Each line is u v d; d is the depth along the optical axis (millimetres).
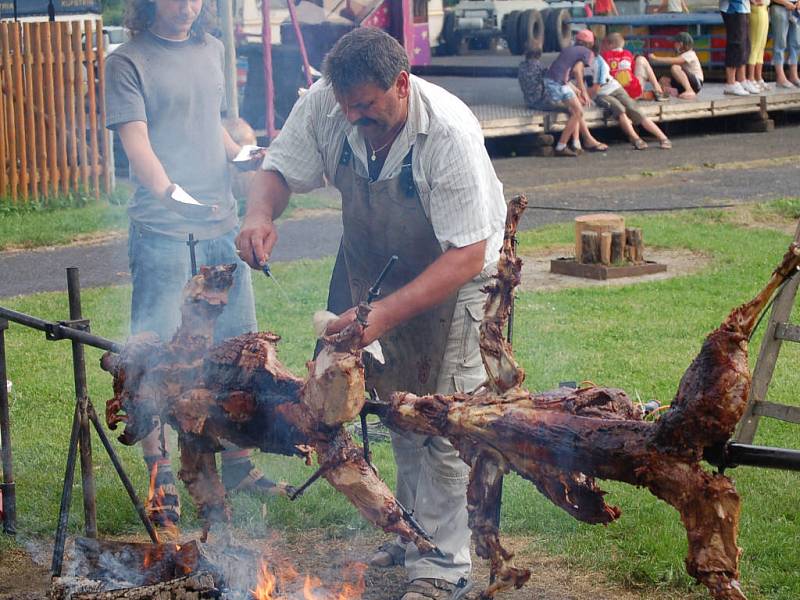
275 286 9773
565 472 3027
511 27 29875
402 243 3982
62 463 5789
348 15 16797
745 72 21688
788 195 14227
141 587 3564
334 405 3225
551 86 18531
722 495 2713
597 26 24234
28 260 11258
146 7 5047
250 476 5375
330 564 4668
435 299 3652
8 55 13680
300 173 4180
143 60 5023
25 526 5035
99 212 13805
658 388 6801
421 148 3787
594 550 4695
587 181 15781
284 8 17719
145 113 5031
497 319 3258
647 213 13203
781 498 5191
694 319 8555
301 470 5766
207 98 5230
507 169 17172
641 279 10086
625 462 2838
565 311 8891
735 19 21141
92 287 9992
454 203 3736
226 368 3572
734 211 13031
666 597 4316
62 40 13945
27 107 13898
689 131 21828
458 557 4238
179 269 5188
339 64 3561
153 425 3889
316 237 12125
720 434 2680
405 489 4609
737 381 2643
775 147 19172
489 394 3230
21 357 7828
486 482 3207
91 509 4438
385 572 4598
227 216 5305
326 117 4059
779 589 4324
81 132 14273
